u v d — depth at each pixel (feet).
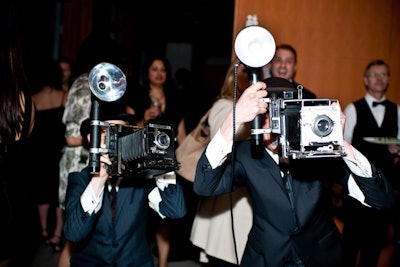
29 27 22.95
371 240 12.08
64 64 17.92
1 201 7.36
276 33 14.57
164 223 12.53
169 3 29.50
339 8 14.61
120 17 28.17
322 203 6.76
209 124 9.90
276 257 6.59
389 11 14.61
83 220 6.63
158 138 5.93
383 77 12.72
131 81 13.37
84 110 11.43
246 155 6.91
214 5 29.68
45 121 15.02
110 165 6.41
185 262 14.53
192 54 39.17
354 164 6.35
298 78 14.65
